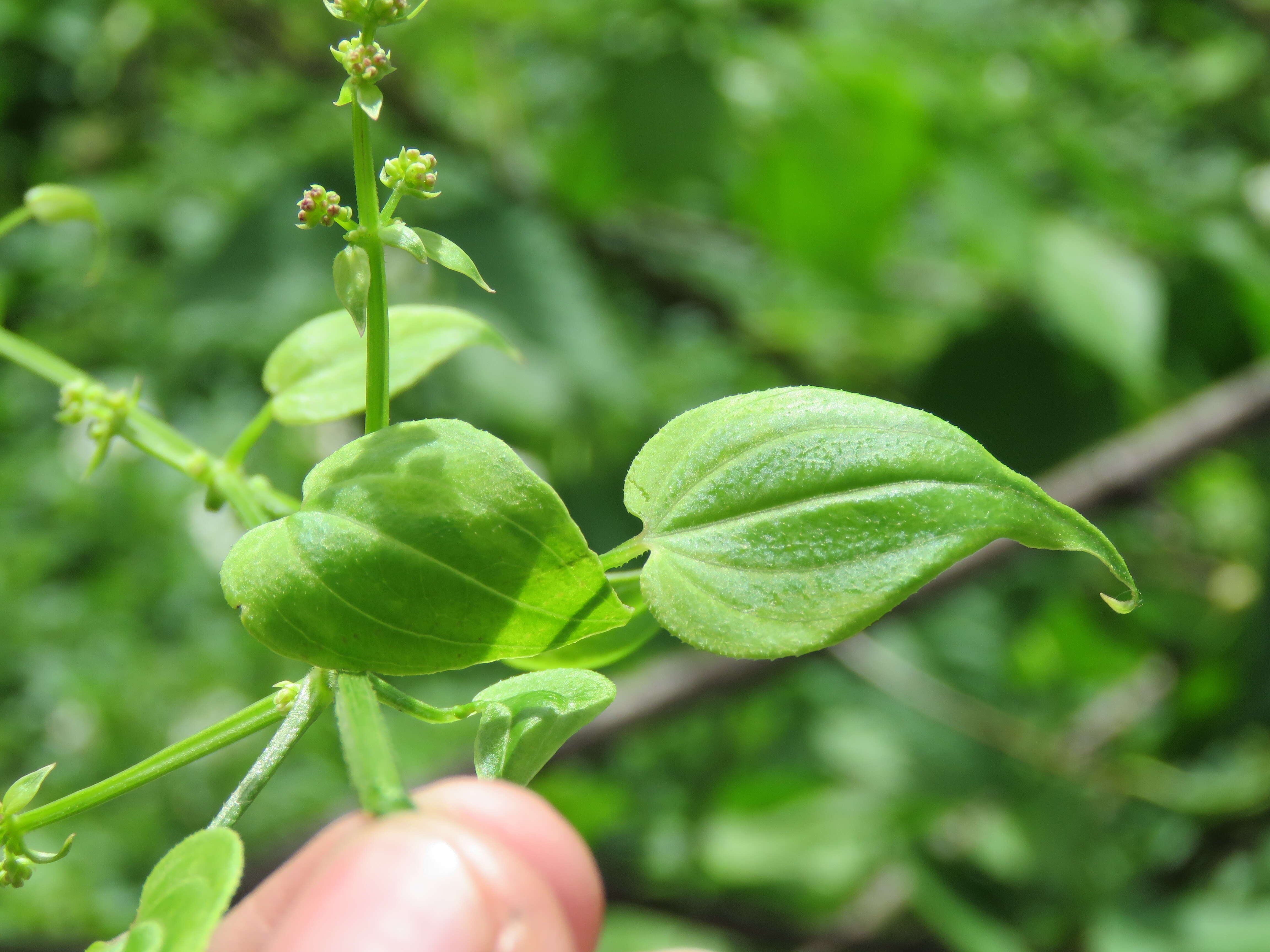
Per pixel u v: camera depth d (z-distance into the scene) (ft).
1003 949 1.45
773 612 0.38
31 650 2.92
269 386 0.58
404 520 0.38
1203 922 1.42
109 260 3.31
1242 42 2.13
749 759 2.09
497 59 1.69
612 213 1.82
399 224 0.39
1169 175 2.31
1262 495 1.75
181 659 2.94
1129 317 1.45
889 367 1.90
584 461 1.71
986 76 1.88
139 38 1.92
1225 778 1.70
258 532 0.39
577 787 1.59
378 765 0.36
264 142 2.43
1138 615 1.89
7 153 3.41
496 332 0.60
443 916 0.32
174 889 0.33
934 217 2.23
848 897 1.66
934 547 0.37
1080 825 1.65
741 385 2.84
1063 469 1.62
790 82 1.56
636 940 1.60
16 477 3.29
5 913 2.25
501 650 0.38
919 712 1.93
